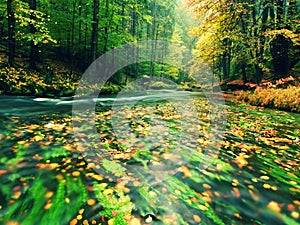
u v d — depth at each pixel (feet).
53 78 34.60
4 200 6.59
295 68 44.55
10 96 25.26
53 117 17.99
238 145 12.89
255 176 9.03
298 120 20.75
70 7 45.19
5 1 32.24
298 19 39.91
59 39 48.88
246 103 34.83
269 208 6.91
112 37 51.03
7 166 8.64
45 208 6.35
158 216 6.28
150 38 86.58
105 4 48.34
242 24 45.16
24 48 41.98
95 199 6.91
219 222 6.19
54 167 8.87
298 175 9.20
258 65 41.37
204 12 48.75
